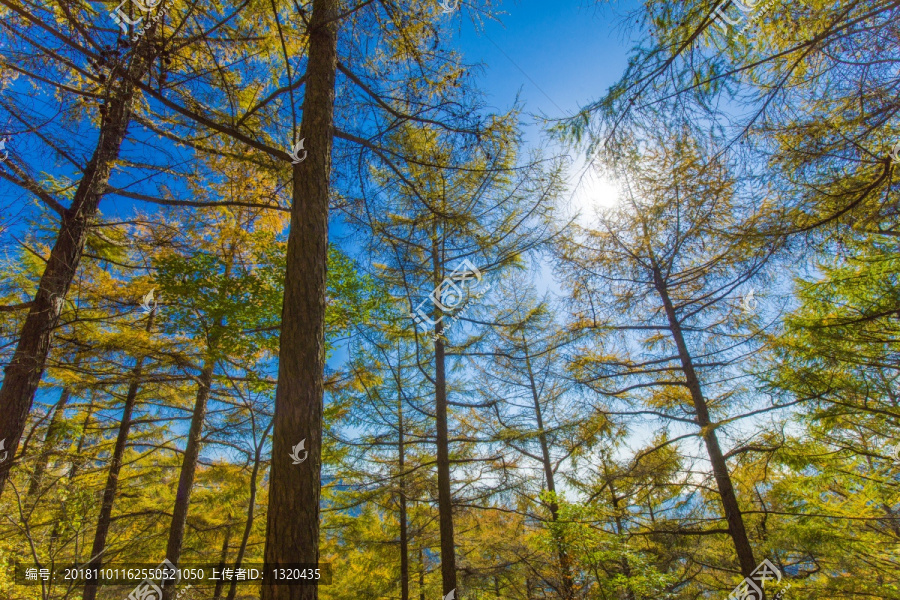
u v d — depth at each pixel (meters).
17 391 4.07
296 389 3.19
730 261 5.94
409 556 10.57
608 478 7.25
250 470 9.41
